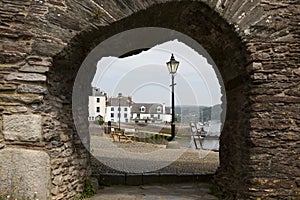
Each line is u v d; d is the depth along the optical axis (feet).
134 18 13.69
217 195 17.01
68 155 14.40
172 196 16.90
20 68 12.20
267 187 12.80
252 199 12.82
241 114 14.75
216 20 13.92
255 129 13.07
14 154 11.75
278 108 13.10
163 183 20.61
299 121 13.04
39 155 11.84
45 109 12.41
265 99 13.14
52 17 12.53
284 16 13.41
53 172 12.55
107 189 18.58
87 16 12.87
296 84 13.17
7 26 12.23
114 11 13.08
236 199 14.47
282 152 12.93
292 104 13.11
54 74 13.41
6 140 11.88
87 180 17.20
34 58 12.30
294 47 13.30
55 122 13.12
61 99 14.23
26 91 12.12
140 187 19.34
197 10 14.01
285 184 12.80
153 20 14.92
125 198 16.31
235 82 15.71
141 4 13.12
